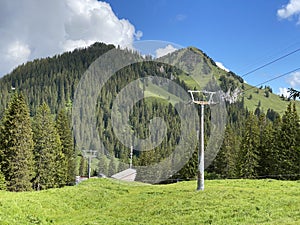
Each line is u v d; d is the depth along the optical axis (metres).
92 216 18.53
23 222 16.88
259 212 15.89
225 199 19.22
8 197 20.80
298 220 13.88
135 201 21.55
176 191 23.14
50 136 45.06
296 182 29.20
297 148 44.94
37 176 44.06
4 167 38.75
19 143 39.34
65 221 18.16
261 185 26.97
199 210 16.92
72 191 24.28
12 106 40.59
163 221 15.66
